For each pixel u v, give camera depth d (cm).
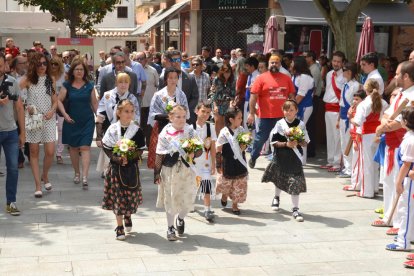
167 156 638
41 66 817
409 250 625
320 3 1199
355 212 773
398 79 669
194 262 582
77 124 876
